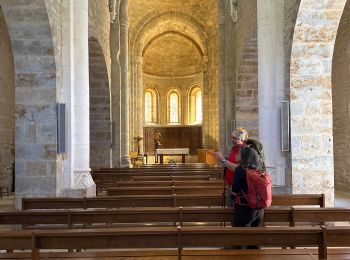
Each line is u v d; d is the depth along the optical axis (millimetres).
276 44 9984
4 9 8758
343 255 4352
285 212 5543
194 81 34312
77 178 9812
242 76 17094
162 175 12578
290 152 9359
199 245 4062
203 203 6906
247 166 5211
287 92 9570
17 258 4289
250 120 17172
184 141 34281
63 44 9867
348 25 14023
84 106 10039
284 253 4344
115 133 18844
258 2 10281
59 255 4305
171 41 33938
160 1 28281
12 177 14844
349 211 5562
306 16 8930
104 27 16062
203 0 27703
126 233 4008
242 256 4234
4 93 14641
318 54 9242
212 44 28094
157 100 35094
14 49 9195
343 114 14508
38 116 9367
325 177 9266
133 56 28656
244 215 5199
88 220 5406
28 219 5387
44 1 8617
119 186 9469
